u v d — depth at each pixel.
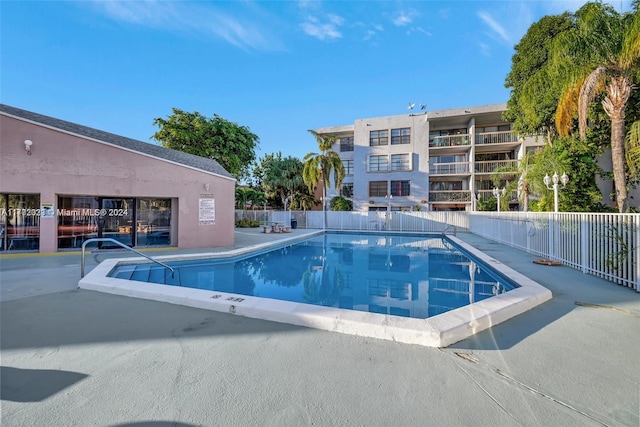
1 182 9.43
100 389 2.22
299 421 1.88
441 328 3.03
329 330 3.35
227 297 4.26
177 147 23.98
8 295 4.80
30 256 9.51
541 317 3.77
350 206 27.31
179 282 7.51
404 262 10.48
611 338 3.12
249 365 2.58
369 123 26.64
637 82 9.52
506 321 3.62
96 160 10.48
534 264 7.65
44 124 9.92
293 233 19.42
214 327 3.45
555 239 8.02
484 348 2.90
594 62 9.02
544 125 15.52
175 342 3.05
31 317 3.78
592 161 13.98
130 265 8.66
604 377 2.37
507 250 10.77
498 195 18.25
